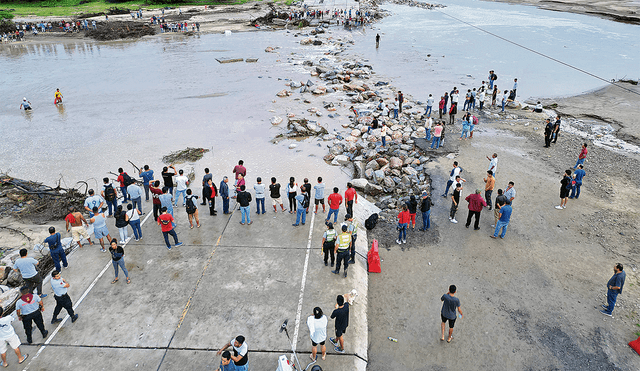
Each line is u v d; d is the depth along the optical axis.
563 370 9.16
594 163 19.52
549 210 15.59
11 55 47.19
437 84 33.00
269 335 9.47
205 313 10.12
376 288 11.77
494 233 14.00
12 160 20.39
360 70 36.53
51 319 9.98
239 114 27.11
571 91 31.53
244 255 12.34
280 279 11.31
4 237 14.23
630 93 30.59
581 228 14.45
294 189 14.39
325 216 14.61
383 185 17.98
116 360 8.84
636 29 56.97
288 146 22.23
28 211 15.98
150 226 14.01
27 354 8.95
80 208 16.16
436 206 16.08
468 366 9.27
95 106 28.89
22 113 27.64
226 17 75.75
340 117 26.53
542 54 43.03
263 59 43.28
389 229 14.74
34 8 84.56
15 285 12.21
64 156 20.88
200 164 19.95
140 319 9.92
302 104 29.09
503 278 12.09
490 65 39.06
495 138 22.62
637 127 24.23
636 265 12.51
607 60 40.41
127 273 11.09
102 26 63.22
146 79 35.75
